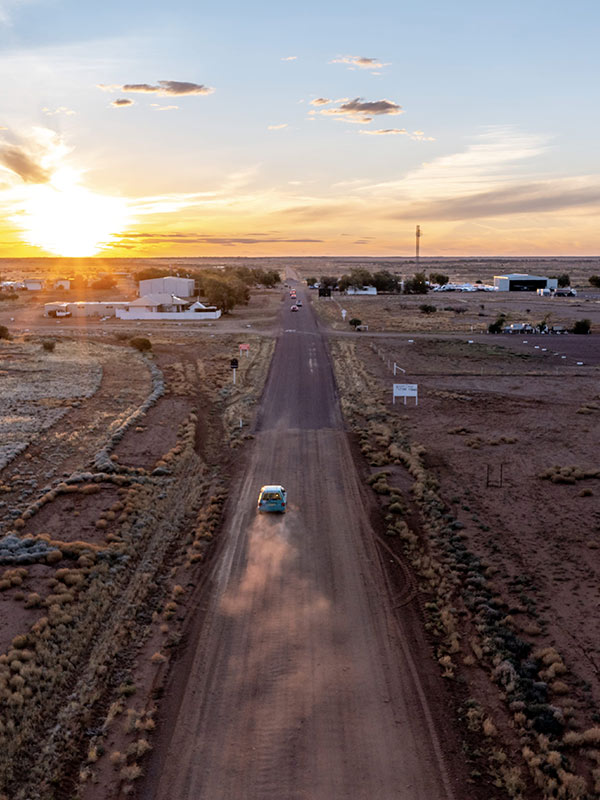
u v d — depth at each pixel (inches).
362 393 2460.6
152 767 650.8
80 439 1835.6
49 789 622.5
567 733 692.1
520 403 2309.3
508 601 981.8
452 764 655.1
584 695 761.0
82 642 852.0
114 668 812.6
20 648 822.5
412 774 640.4
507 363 3117.6
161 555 1130.7
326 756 663.8
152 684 781.3
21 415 2102.6
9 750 656.4
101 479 1480.1
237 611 945.5
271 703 745.0
